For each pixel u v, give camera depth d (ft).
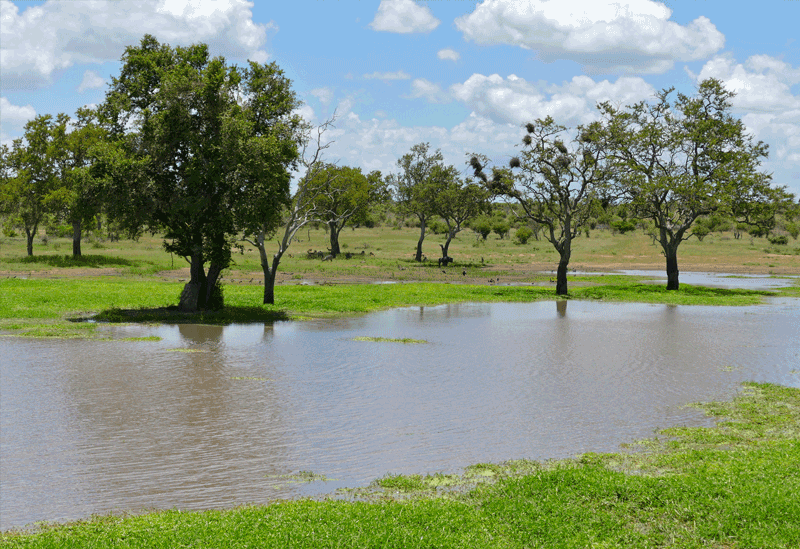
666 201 174.50
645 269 285.23
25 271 208.44
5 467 37.27
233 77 110.93
